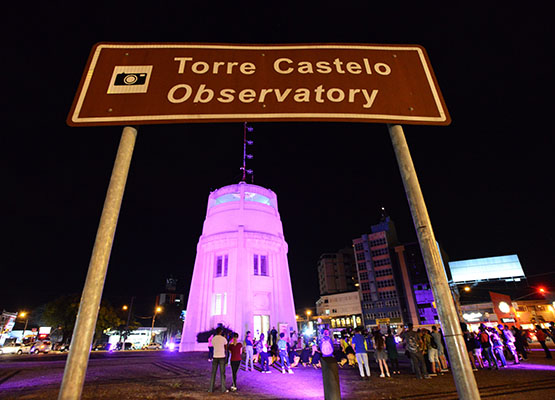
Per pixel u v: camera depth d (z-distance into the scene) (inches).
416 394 342.6
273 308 1211.9
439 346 503.2
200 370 577.3
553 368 495.2
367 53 130.5
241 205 1344.7
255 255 1272.1
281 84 120.4
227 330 984.9
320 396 344.2
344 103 117.6
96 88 113.6
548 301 1899.6
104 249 87.9
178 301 4212.6
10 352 1652.3
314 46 130.6
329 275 3860.7
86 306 81.2
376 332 505.4
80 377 75.3
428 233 94.6
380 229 3105.3
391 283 2802.7
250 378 484.7
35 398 322.7
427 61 131.1
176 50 124.5
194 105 113.3
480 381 402.3
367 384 411.5
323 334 422.6
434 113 119.0
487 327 564.1
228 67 122.6
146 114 109.9
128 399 326.3
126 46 123.4
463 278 2272.4
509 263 2177.7
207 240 1283.2
